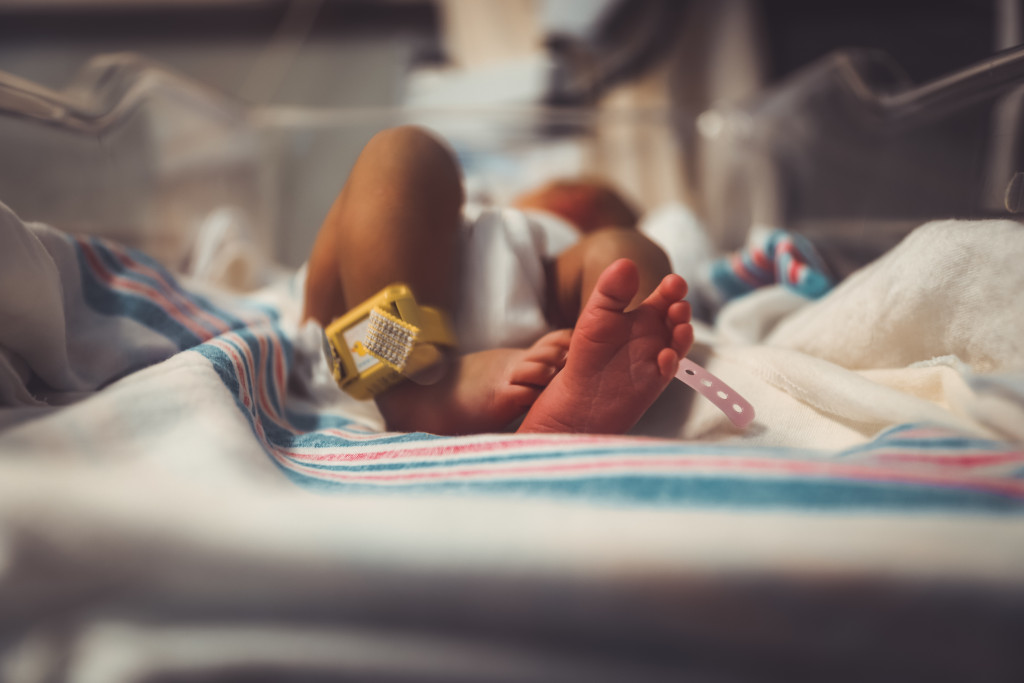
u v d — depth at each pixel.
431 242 0.71
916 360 0.70
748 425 0.61
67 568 0.30
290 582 0.30
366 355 0.67
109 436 0.44
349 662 0.30
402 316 0.65
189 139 1.46
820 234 1.40
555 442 0.51
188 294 0.89
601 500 0.41
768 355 0.65
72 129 0.98
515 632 0.29
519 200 1.27
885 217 1.16
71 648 0.30
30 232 0.60
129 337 0.71
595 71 2.70
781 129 1.68
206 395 0.50
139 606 0.30
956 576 0.28
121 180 1.14
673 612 0.29
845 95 1.35
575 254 0.75
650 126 1.98
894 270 0.69
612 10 2.50
